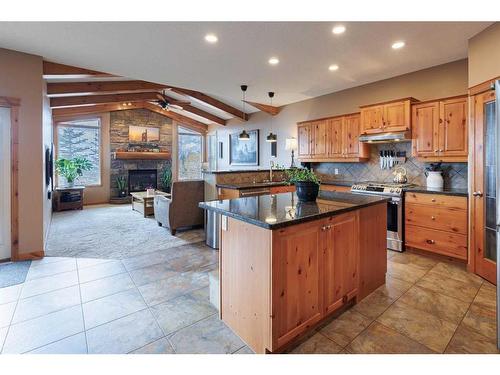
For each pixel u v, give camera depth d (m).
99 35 3.00
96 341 1.91
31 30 2.89
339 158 5.00
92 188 8.38
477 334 1.98
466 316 2.22
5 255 3.44
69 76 4.04
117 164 8.80
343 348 1.85
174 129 9.88
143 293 2.62
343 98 5.27
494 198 2.79
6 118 3.40
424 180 4.17
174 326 2.09
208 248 3.99
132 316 2.22
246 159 8.02
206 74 4.35
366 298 2.51
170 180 9.69
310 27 2.83
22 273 3.07
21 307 2.35
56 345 1.86
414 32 2.94
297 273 1.82
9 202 3.45
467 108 3.40
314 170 5.86
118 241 4.34
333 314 2.23
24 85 3.48
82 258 3.57
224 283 2.12
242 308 1.93
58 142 7.96
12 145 3.42
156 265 3.33
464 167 3.70
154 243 4.23
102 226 5.37
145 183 9.34
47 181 4.93
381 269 2.72
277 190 4.76
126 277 2.98
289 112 6.47
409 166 4.34
